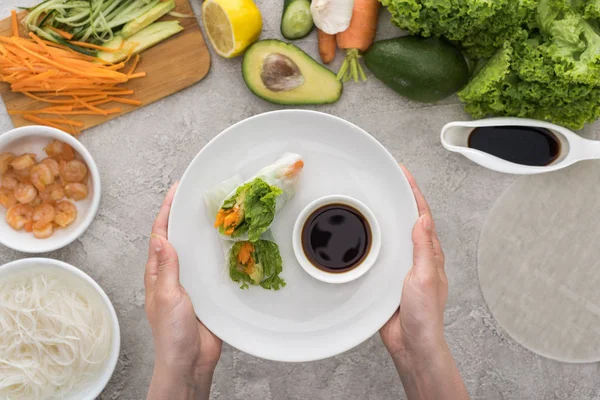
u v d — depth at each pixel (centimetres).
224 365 169
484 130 161
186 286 142
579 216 169
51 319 159
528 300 170
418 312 132
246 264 139
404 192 143
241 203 135
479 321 170
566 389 171
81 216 166
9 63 159
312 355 144
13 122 164
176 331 133
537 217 169
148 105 167
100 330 162
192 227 143
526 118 158
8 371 160
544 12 144
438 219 169
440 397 134
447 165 168
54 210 162
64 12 161
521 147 161
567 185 168
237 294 144
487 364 170
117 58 162
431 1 142
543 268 170
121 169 168
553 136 160
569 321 171
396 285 144
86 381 163
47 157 166
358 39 157
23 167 160
